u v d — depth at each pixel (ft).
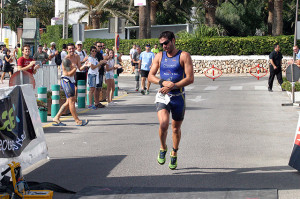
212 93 65.77
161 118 21.43
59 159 25.12
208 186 19.63
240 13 158.40
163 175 21.57
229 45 114.21
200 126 36.58
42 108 38.73
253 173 21.90
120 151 27.17
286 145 28.99
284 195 18.35
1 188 17.25
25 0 232.32
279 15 120.88
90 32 141.90
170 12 167.22
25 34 96.32
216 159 24.97
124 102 55.67
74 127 36.50
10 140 20.15
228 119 40.47
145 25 122.72
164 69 21.79
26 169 22.88
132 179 20.88
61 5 183.52
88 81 48.32
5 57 81.20
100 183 20.26
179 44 116.37
